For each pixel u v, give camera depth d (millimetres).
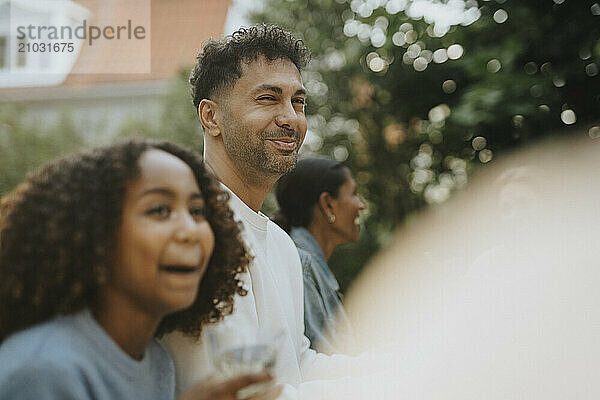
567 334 1902
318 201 2773
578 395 1833
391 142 7926
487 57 6121
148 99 13000
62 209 1059
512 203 2758
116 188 1057
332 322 2400
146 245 1047
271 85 1779
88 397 1026
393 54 7121
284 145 1788
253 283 1621
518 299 2000
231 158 1809
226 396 1052
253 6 8477
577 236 2148
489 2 6453
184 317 1290
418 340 1987
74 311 1085
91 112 13148
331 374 1925
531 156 6133
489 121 5930
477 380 1864
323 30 8078
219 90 1811
